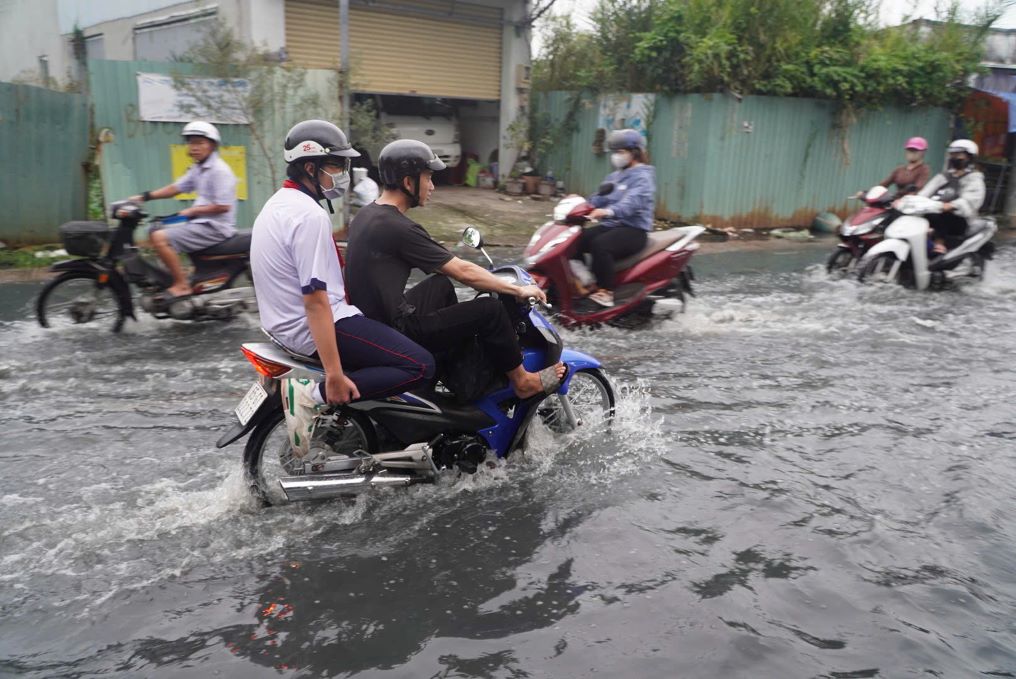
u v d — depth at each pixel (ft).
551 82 55.47
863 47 46.62
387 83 48.57
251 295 23.32
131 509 12.39
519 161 54.60
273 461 13.06
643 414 16.99
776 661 9.25
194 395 17.60
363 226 12.57
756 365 20.79
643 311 24.23
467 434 13.51
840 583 10.88
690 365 20.72
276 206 11.50
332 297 11.84
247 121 34.60
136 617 9.82
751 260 37.96
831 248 42.45
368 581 10.70
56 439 14.99
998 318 26.48
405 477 12.80
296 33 43.80
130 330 22.79
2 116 31.58
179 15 44.98
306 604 10.16
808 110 45.68
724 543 11.86
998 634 9.86
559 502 13.03
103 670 8.89
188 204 34.53
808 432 16.19
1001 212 55.01
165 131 33.65
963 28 49.80
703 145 43.73
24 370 19.06
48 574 10.65
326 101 36.86
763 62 43.47
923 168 32.37
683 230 24.89
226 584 10.55
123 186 33.53
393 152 12.43
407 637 9.56
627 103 47.96
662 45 43.93
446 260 12.49
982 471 14.44
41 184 32.81
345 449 13.23
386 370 12.10
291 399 11.66
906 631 9.86
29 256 31.76
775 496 13.34
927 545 11.92
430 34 49.49
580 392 16.58
